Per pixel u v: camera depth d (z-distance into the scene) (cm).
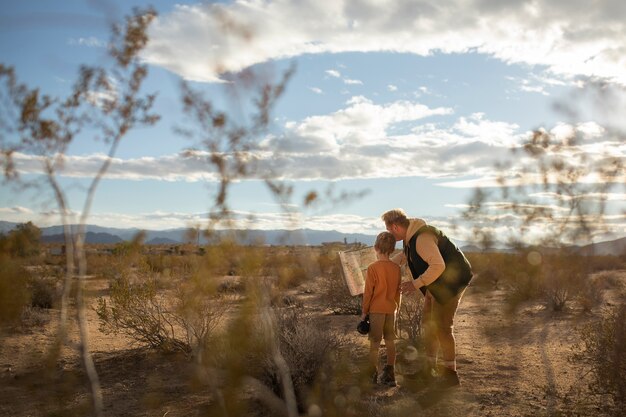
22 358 688
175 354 738
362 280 724
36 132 327
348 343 738
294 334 586
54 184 319
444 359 609
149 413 518
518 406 525
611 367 512
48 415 504
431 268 593
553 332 841
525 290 418
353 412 512
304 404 529
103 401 552
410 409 508
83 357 320
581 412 496
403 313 827
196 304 540
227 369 423
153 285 771
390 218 632
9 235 389
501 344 801
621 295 502
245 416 477
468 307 1194
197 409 523
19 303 411
